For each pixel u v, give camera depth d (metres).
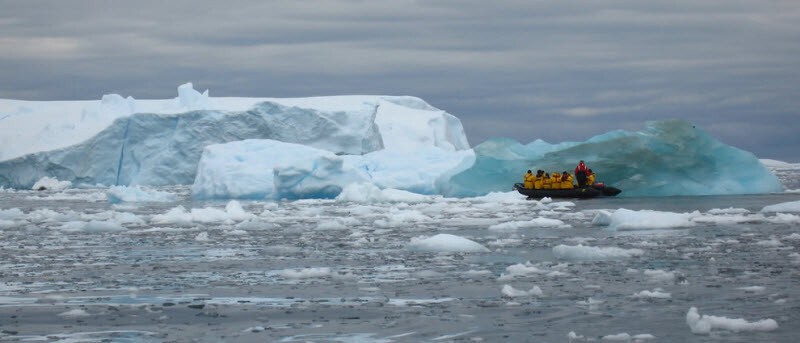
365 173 48.78
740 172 40.56
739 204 33.91
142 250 20.67
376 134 69.00
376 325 11.49
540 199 39.06
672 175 40.66
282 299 13.46
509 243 20.50
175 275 16.27
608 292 13.39
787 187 53.09
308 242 21.98
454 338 10.70
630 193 40.56
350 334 11.03
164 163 64.50
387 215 31.19
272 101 66.00
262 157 49.25
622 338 10.42
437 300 13.11
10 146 69.50
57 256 19.59
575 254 17.62
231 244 21.81
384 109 85.44
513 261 17.23
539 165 42.69
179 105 69.75
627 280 14.46
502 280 14.76
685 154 40.41
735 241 19.61
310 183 45.06
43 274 16.61
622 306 12.27
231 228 26.61
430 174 47.75
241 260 18.44
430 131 80.94
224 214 30.06
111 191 46.12
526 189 39.38
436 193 46.12
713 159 40.69
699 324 10.59
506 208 33.59
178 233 25.09
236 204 31.27
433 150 51.41
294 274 15.85
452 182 44.16
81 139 65.94
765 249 18.19
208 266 17.50
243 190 46.59
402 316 12.00
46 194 56.66
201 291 14.34
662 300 12.63
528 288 13.96
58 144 66.50
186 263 18.05
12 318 12.25
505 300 12.94
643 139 40.47
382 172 48.59
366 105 68.81
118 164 65.25
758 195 39.25
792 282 13.97
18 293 14.36
